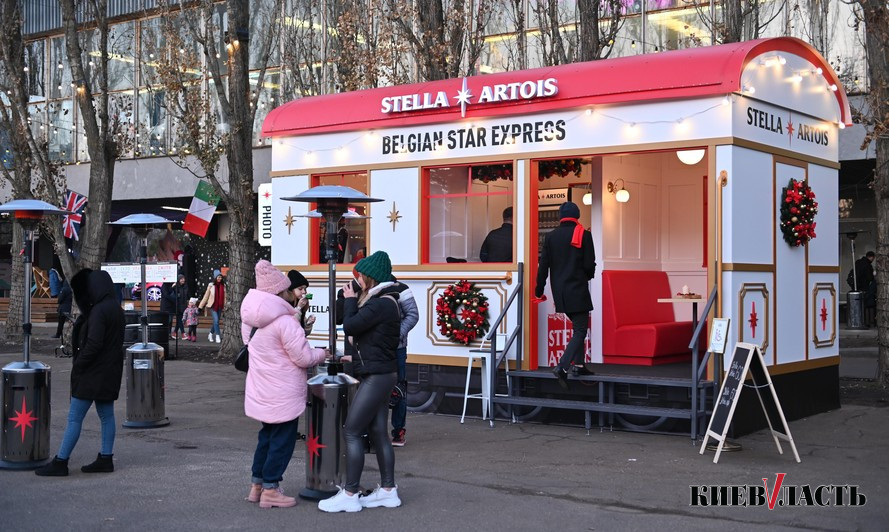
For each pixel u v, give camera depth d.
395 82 20.41
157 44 29.34
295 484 8.59
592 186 13.38
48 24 33.12
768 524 7.24
